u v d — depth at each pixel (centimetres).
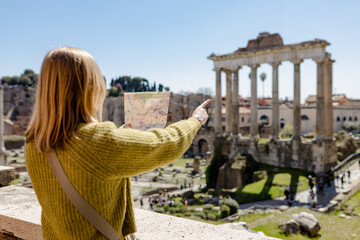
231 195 3747
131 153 193
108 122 207
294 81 4425
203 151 8725
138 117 261
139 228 363
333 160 4434
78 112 206
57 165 195
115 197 213
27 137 215
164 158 208
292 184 3775
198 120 246
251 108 4866
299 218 2008
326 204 2953
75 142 192
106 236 202
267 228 2066
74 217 192
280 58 4550
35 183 206
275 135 4622
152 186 4966
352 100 11344
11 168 633
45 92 199
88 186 191
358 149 6306
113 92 10888
